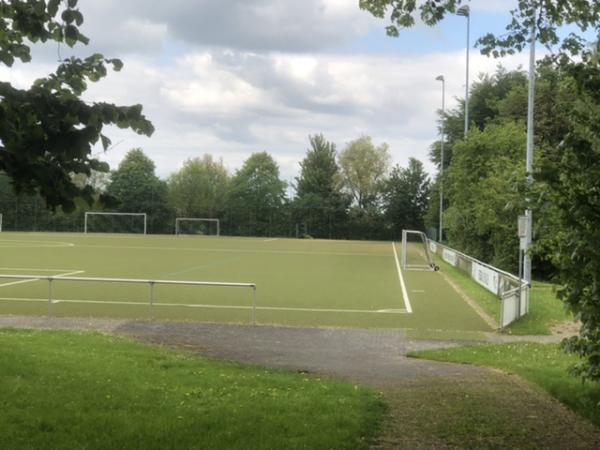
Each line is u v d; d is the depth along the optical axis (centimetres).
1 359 949
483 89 6838
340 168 10306
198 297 2292
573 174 607
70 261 3916
